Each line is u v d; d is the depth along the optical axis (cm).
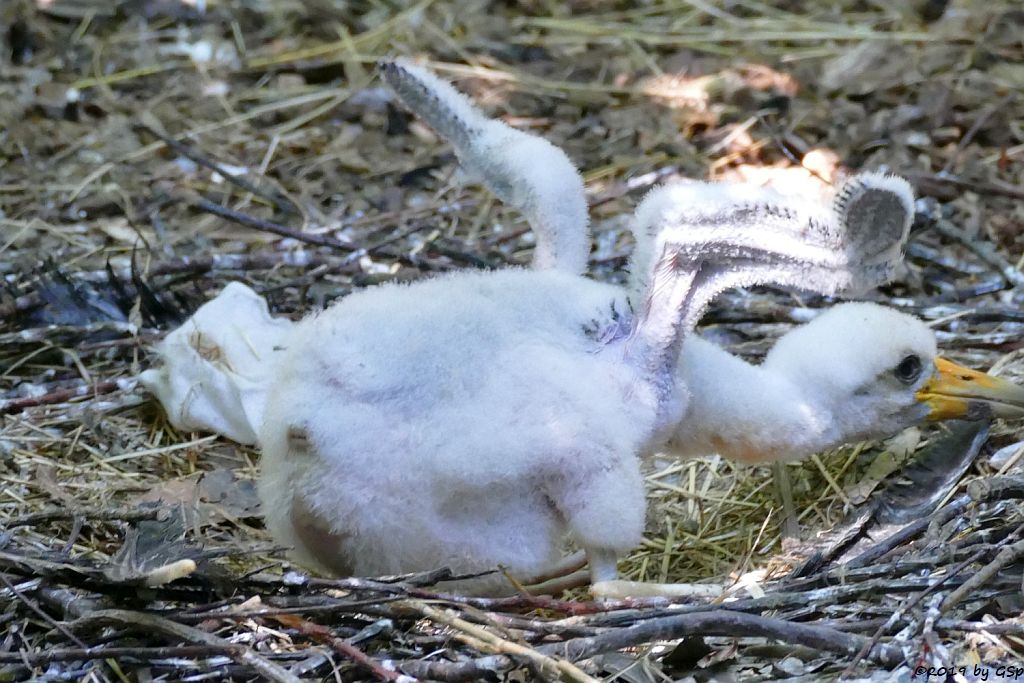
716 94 1780
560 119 1753
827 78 1792
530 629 846
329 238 1388
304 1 1997
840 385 1023
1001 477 988
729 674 845
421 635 856
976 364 1205
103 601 852
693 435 1023
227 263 1355
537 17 2019
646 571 1052
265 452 934
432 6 2033
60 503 1033
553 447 905
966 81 1761
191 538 987
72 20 1956
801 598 875
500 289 950
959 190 1519
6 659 806
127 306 1295
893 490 1063
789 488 1087
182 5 1984
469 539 924
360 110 1767
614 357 945
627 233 1488
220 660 818
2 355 1254
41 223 1493
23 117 1719
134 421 1193
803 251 906
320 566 965
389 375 887
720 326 1291
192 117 1756
